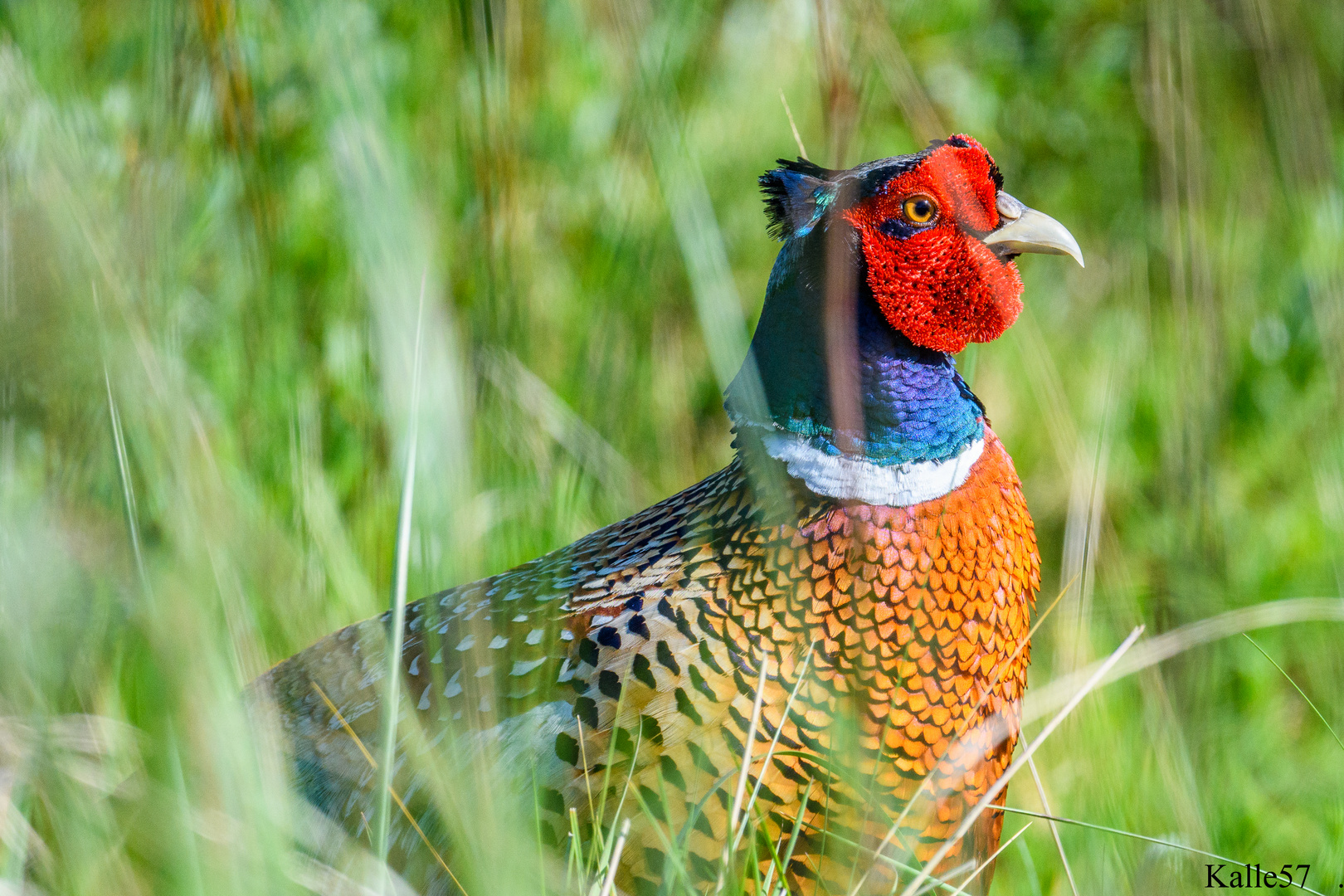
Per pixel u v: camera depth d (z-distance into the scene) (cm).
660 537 545
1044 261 1067
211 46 588
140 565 335
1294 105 893
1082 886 589
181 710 330
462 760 457
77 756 392
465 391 397
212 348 621
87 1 776
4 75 467
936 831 521
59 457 364
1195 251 736
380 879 369
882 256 520
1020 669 557
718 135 959
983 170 542
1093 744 614
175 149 573
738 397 543
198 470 336
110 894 376
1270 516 865
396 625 352
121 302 334
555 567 546
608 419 642
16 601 358
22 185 341
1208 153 906
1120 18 1084
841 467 512
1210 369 746
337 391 693
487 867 382
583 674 505
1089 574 616
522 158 736
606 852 452
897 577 509
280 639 473
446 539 338
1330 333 895
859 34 611
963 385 550
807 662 489
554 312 708
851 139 555
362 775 530
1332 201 914
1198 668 679
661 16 560
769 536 509
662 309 661
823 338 516
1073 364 980
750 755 458
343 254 702
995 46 1096
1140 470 852
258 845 344
